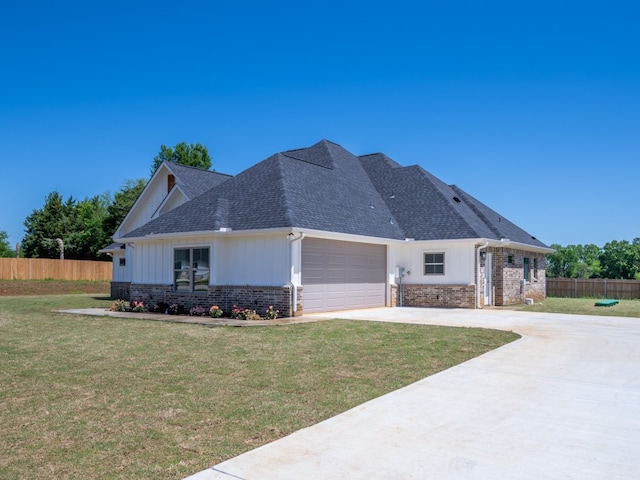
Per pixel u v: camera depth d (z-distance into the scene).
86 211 61.84
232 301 16.72
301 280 16.56
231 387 7.18
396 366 8.62
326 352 9.88
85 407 6.22
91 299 27.22
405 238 21.39
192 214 18.34
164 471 4.35
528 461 4.62
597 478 4.27
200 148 56.53
